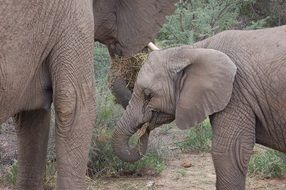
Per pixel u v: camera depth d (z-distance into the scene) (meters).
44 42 6.39
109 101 11.07
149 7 7.91
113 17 7.83
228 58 7.80
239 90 7.83
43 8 6.27
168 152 11.44
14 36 6.04
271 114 7.82
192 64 7.93
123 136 8.34
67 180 6.91
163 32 15.82
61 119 6.77
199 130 12.29
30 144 7.72
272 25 18.39
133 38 7.95
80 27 6.59
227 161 7.84
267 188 9.84
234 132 7.81
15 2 5.99
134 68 9.16
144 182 10.18
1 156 10.70
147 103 8.19
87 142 6.94
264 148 11.63
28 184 7.80
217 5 16.61
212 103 7.77
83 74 6.72
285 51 7.74
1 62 5.99
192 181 10.30
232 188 7.87
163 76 8.07
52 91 6.84
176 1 7.99
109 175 10.38
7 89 6.15
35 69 6.46
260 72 7.79
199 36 15.41
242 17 18.36
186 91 7.93
